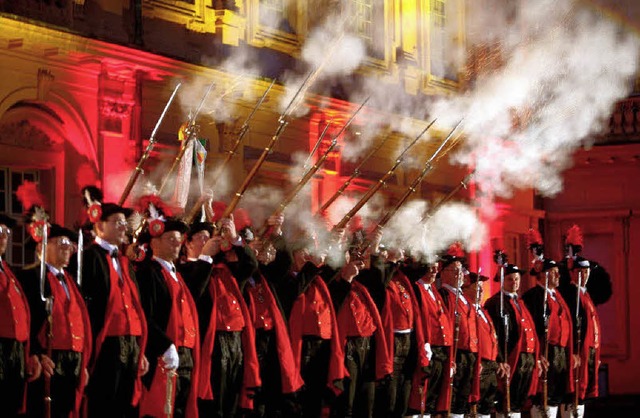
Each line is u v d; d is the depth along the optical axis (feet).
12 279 47.03
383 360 62.03
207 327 53.57
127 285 49.98
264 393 57.36
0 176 69.05
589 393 78.02
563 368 75.00
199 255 54.03
